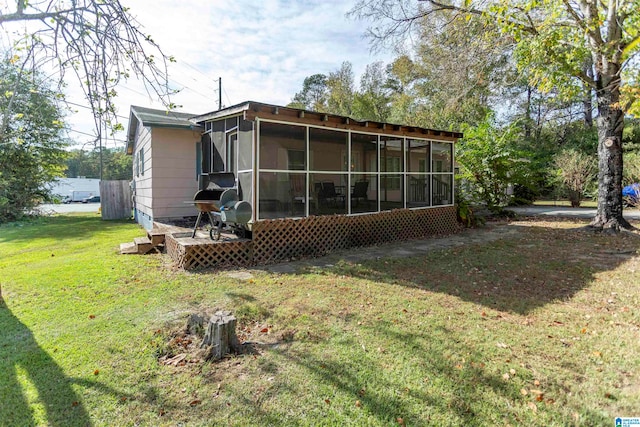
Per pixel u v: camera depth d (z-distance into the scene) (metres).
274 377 2.47
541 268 5.45
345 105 29.50
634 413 2.08
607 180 8.67
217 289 4.41
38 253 6.98
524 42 7.50
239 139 6.49
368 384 2.38
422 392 2.29
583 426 1.99
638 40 4.49
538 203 18.55
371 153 7.99
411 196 8.80
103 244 7.86
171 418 2.07
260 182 6.10
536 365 2.60
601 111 8.59
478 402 2.19
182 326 3.27
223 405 2.18
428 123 19.56
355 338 3.04
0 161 12.84
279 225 6.23
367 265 5.68
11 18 3.37
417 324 3.33
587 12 7.46
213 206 6.12
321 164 7.37
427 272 5.25
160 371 2.56
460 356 2.73
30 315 3.59
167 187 9.52
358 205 7.70
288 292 4.30
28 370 2.56
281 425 2.01
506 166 12.07
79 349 2.86
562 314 3.59
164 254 6.58
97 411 2.13
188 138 9.79
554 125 22.38
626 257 6.07
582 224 10.41
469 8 8.20
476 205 12.59
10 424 2.02
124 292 4.30
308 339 3.04
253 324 3.38
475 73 10.80
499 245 7.42
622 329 3.22
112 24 3.66
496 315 3.57
